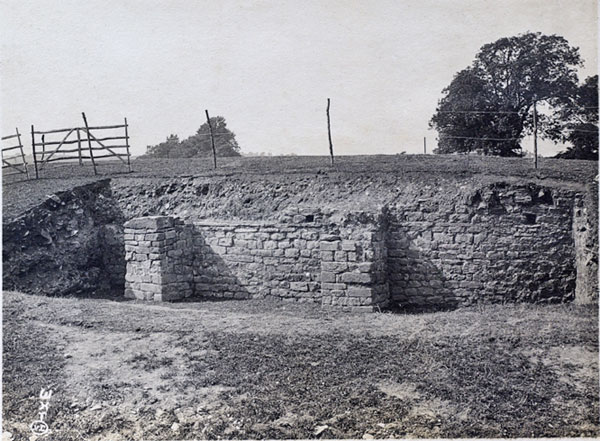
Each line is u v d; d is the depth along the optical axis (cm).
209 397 732
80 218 1412
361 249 1132
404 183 1291
